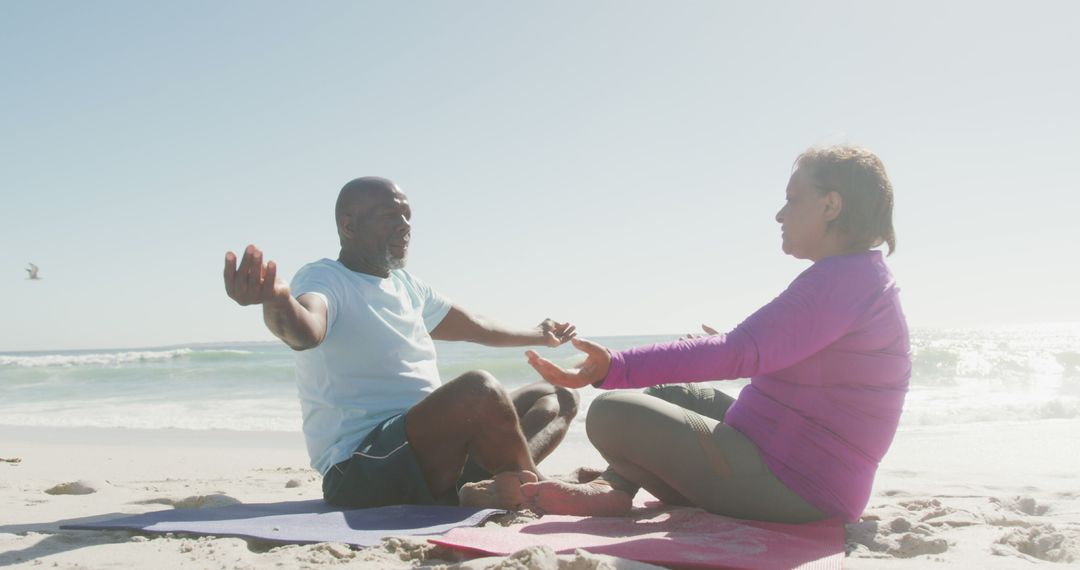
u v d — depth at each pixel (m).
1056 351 20.52
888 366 2.60
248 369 21.81
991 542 2.56
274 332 2.73
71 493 4.40
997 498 3.51
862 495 2.66
